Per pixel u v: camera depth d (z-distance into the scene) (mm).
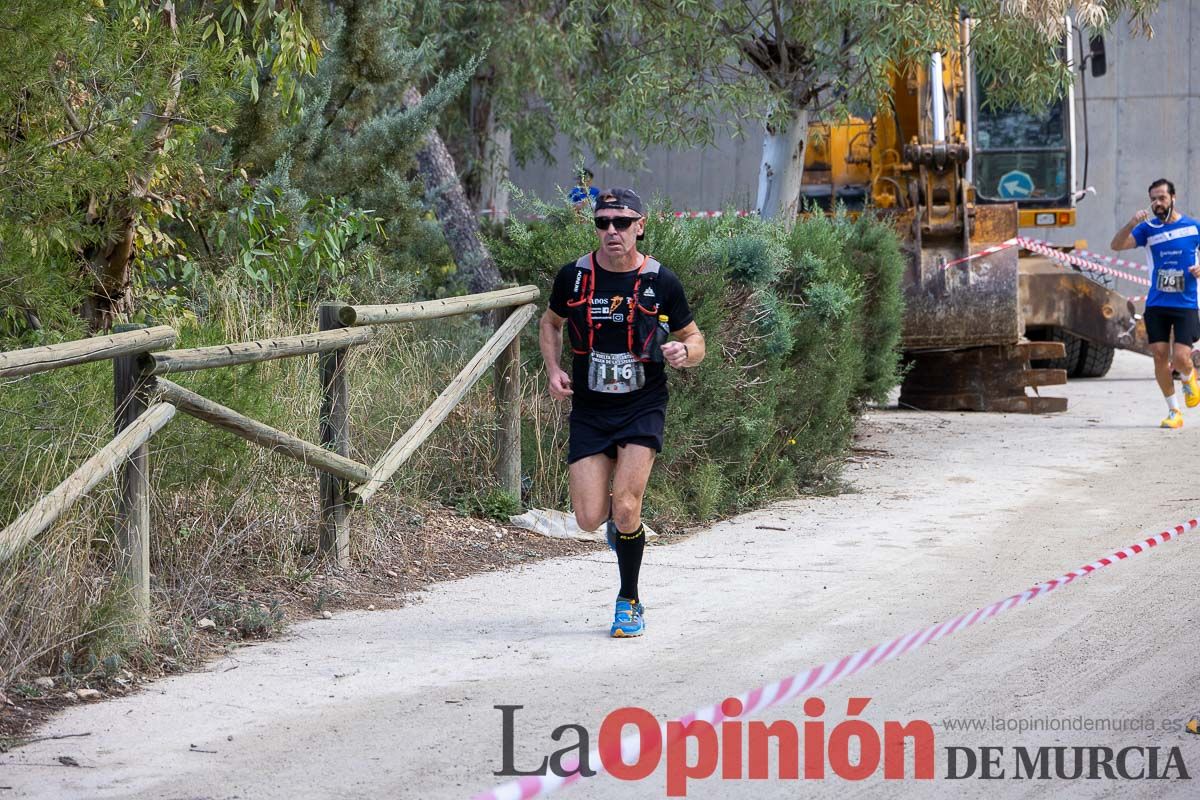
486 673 7211
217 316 11070
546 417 11812
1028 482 13664
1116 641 7719
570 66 23500
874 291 15711
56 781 5578
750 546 10742
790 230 14383
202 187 11500
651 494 11625
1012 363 19984
